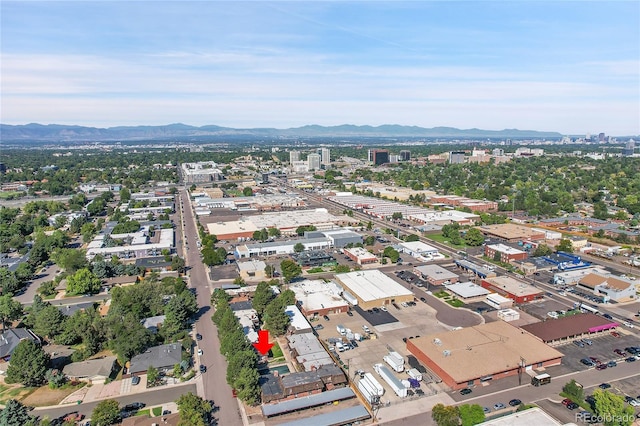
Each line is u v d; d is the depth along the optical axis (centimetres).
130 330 9744
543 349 9388
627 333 10675
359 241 19012
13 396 8281
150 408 7838
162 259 16750
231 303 12156
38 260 16512
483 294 12938
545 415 7100
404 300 12644
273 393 7944
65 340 10069
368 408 7831
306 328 10719
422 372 9025
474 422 7019
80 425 7394
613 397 7231
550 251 17088
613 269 15400
